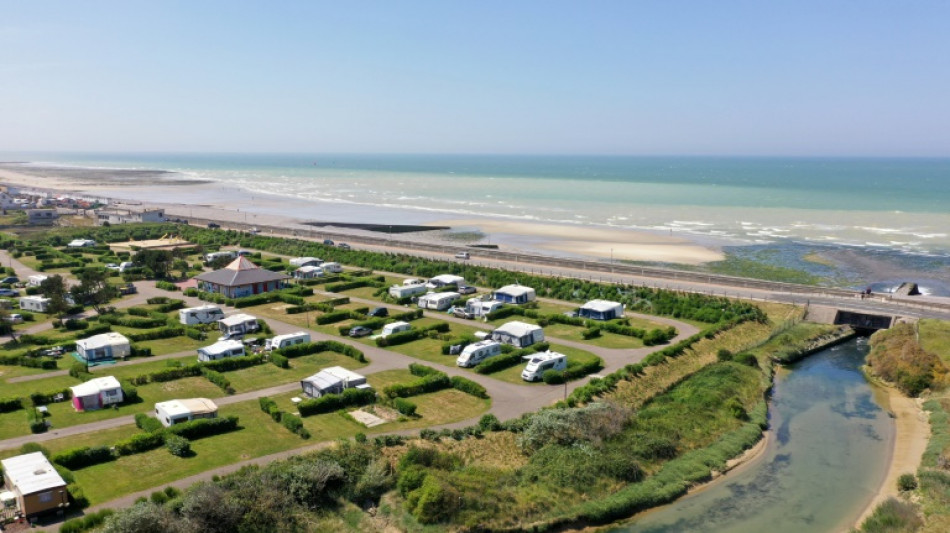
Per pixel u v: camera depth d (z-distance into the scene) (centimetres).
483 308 9794
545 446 5469
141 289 11581
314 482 4638
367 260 13850
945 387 7069
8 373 7169
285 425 5816
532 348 7975
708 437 6034
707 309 9744
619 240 16938
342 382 6538
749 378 7425
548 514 4703
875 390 7494
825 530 4712
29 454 4878
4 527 4181
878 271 13212
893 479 5438
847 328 9688
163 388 6756
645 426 6009
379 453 5141
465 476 4925
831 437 6253
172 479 4834
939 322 8869
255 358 7525
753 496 5188
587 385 6731
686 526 4769
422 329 8794
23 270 13162
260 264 13388
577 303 10644
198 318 9188
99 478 4838
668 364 7588
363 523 4478
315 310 10144
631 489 5088
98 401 6212
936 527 4500
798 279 12581
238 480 4575
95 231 17538
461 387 6794
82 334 8550
